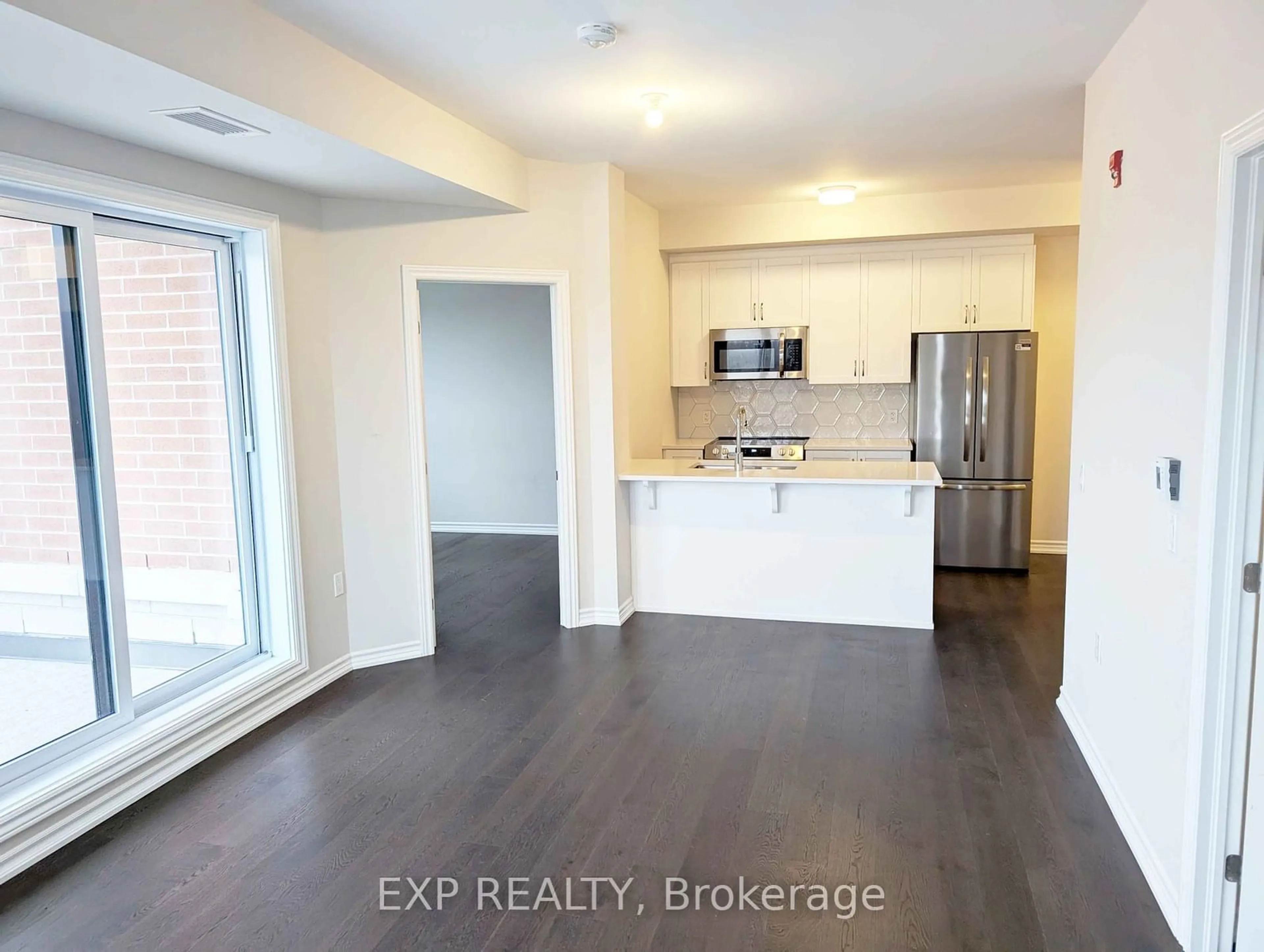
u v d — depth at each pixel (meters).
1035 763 3.27
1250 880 2.06
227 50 2.53
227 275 3.79
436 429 8.20
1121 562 2.88
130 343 3.35
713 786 3.12
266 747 3.52
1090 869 2.58
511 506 8.14
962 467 6.26
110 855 2.73
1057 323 6.50
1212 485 2.07
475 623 5.22
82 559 3.06
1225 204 2.01
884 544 4.96
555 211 4.79
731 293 6.69
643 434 6.14
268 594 4.00
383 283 4.35
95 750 3.01
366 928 2.36
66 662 3.01
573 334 4.91
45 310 2.91
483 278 4.61
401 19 2.78
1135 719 2.68
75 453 3.03
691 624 5.11
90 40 2.10
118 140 3.00
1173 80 2.42
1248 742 2.09
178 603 3.62
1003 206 5.78
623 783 3.15
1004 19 2.85
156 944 2.31
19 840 2.65
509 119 3.93
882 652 4.55
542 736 3.57
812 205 6.12
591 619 5.16
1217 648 2.09
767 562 5.16
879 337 6.45
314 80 2.92
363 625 4.45
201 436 3.72
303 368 4.05
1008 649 4.57
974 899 2.44
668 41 3.02
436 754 3.43
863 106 3.83
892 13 2.80
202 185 3.39
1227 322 2.01
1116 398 2.97
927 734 3.54
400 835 2.83
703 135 4.27
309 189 3.97
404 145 3.47
